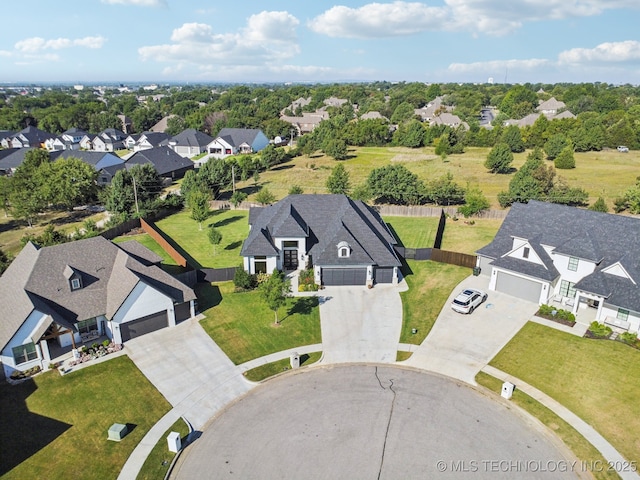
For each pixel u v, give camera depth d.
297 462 22.81
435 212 66.81
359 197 69.62
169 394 28.16
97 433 24.94
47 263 34.41
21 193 67.25
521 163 96.56
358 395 27.83
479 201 64.19
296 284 43.00
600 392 27.77
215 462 22.88
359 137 123.12
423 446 23.80
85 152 93.56
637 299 33.47
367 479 21.80
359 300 40.19
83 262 36.06
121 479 21.91
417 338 34.06
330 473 22.16
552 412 26.17
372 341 33.81
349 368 30.61
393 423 25.42
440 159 104.00
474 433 24.70
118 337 33.22
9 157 97.00
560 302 38.84
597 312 36.88
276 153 101.06
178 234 58.97
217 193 77.75
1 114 170.38
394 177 70.44
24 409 26.81
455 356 31.70
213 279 43.88
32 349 30.81
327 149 107.88
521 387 28.38
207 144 124.31
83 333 34.16
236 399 27.67
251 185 85.94
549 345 32.69
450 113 160.88
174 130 151.00
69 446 24.00
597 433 24.59
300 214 47.41
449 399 27.39
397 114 162.25
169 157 97.94
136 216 62.94
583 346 32.44
